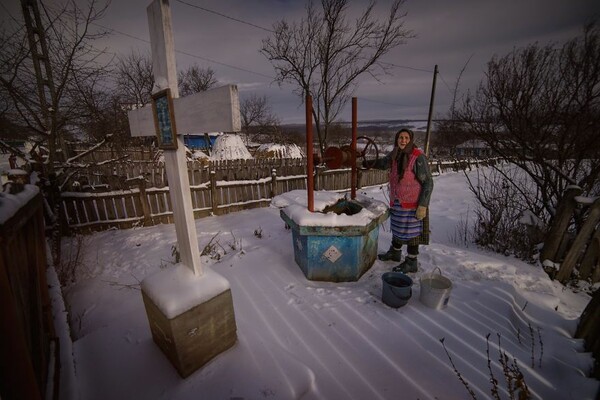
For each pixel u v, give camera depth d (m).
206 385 1.57
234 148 13.76
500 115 3.60
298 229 2.65
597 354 1.75
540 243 3.57
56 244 3.85
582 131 3.15
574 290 2.99
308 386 1.58
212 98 1.24
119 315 2.57
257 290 2.70
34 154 5.25
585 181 3.28
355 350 1.89
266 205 7.31
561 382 1.62
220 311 1.73
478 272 3.00
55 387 1.31
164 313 1.49
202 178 6.41
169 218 5.88
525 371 1.70
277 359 1.77
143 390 1.56
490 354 1.85
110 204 5.29
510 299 2.45
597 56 2.93
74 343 1.96
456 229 5.19
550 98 3.32
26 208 1.25
